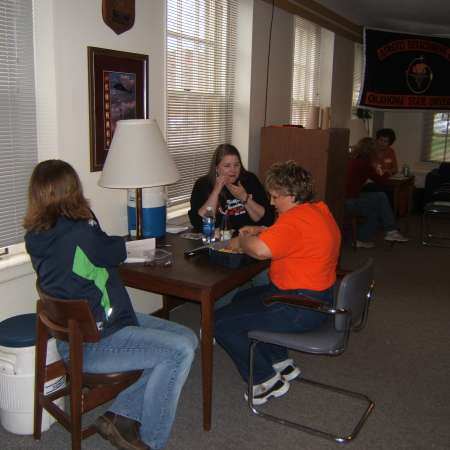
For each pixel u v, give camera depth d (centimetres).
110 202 280
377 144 565
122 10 268
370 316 345
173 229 290
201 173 383
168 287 211
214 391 249
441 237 570
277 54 448
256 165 434
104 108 265
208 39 370
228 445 209
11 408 207
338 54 582
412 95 639
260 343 233
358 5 544
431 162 750
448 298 382
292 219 209
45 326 195
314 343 206
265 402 239
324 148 396
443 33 684
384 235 574
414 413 234
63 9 236
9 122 225
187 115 357
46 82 238
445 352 296
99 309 183
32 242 176
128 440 189
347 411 235
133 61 281
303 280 212
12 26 222
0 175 224
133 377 191
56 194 173
